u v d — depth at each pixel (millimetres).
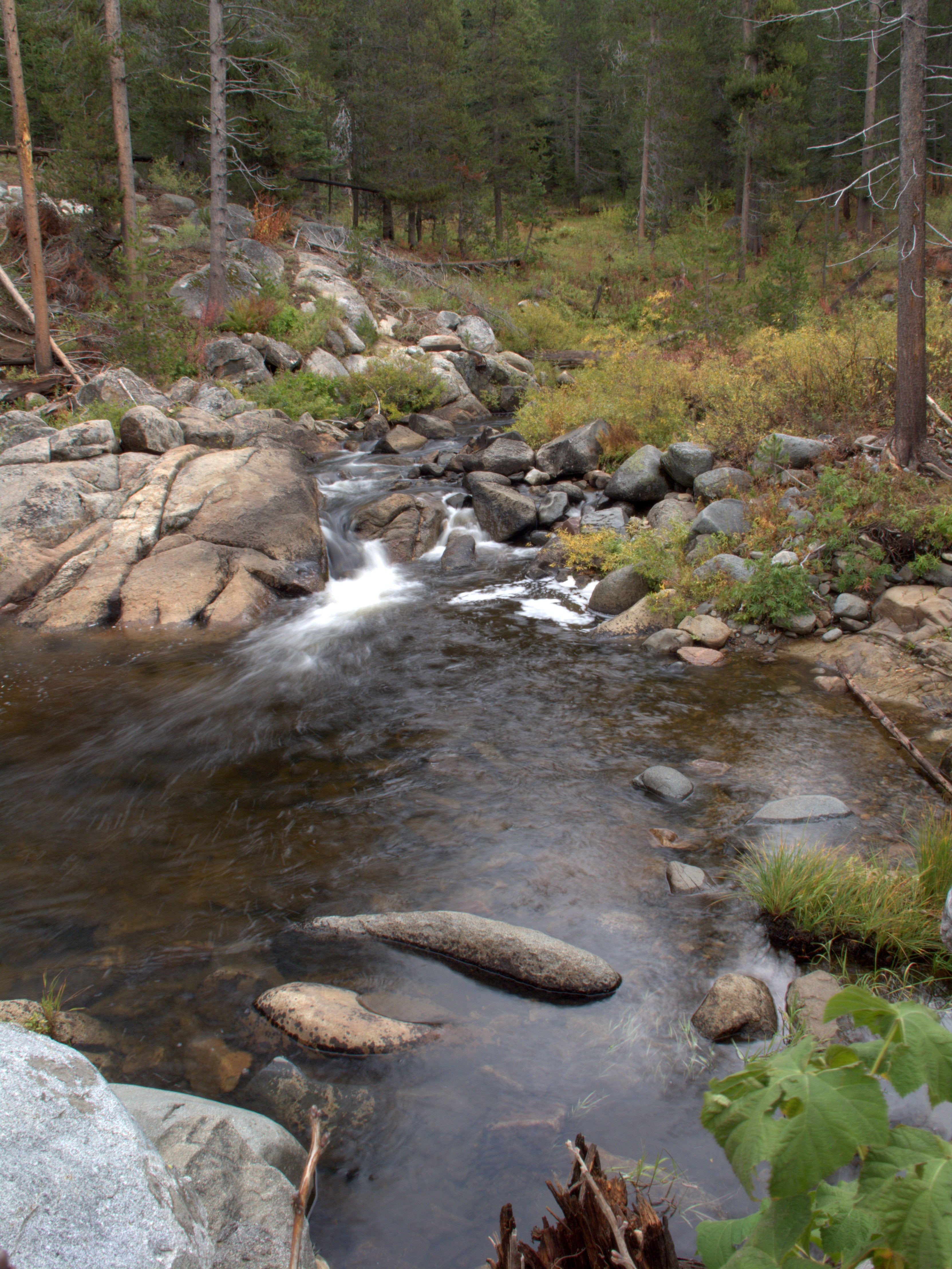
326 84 28250
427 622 10062
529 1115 3314
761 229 35000
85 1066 2189
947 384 11680
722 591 9242
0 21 24141
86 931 4586
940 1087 1127
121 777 6496
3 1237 1672
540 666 8547
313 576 11461
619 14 38781
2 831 5719
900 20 9492
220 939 4496
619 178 48031
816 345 13203
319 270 26328
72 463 12328
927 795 5758
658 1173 3021
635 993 4023
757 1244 1165
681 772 6293
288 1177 2904
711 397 13508
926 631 8016
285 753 6848
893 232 10492
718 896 4766
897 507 9086
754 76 31578
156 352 18875
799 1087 1167
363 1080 3496
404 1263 2719
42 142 29750
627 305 31875
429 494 14172
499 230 36938
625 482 12242
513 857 5238
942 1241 1019
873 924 4254
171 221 26984
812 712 7207
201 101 27016
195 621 10328
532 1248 2635
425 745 6898
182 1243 1851
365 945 4410
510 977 4125
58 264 22156
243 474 12438
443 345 25094
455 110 32781
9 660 9141
